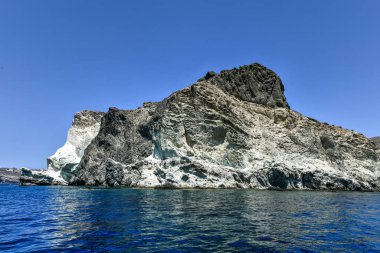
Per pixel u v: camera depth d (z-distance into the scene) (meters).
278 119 68.88
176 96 63.31
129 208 24.11
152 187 51.75
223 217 19.28
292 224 17.33
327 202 32.28
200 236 13.53
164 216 19.62
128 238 13.09
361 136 77.75
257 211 22.62
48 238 13.18
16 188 67.31
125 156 68.12
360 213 23.53
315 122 73.56
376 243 12.98
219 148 57.97
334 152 69.56
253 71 75.69
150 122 69.69
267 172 55.44
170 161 54.09
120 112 78.38
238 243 12.34
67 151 92.06
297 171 57.19
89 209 23.95
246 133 62.03
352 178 63.44
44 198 36.66
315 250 11.62
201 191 43.88
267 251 11.28
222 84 70.50
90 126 98.50
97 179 69.12
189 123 58.66
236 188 51.00
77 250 11.18
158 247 11.59
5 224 17.02
